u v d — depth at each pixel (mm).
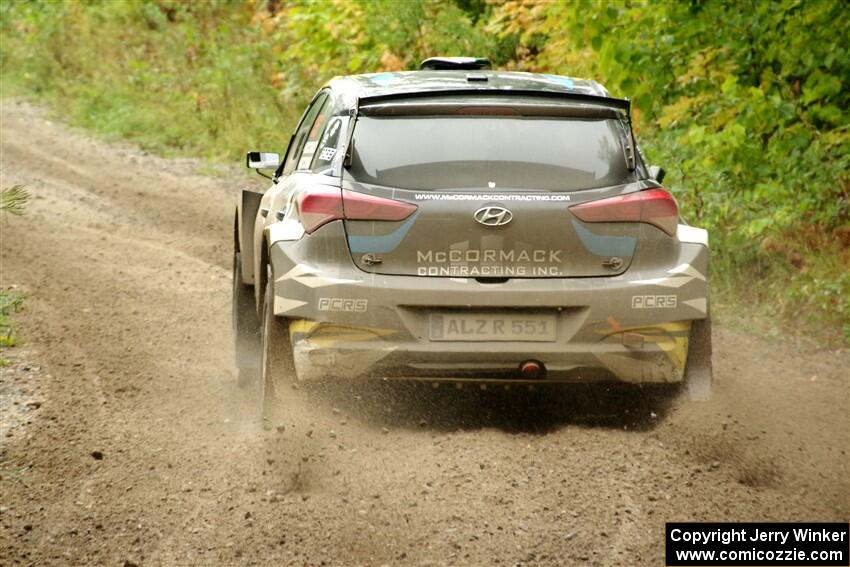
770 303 27391
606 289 16969
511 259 16938
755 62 34500
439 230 16891
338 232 17047
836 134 31703
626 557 13094
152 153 55219
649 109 35406
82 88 67312
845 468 16375
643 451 16734
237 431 18453
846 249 28250
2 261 33625
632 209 17219
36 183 47438
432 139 17516
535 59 46625
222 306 29078
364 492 15086
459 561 12953
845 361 23594
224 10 69125
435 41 48781
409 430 17797
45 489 15859
